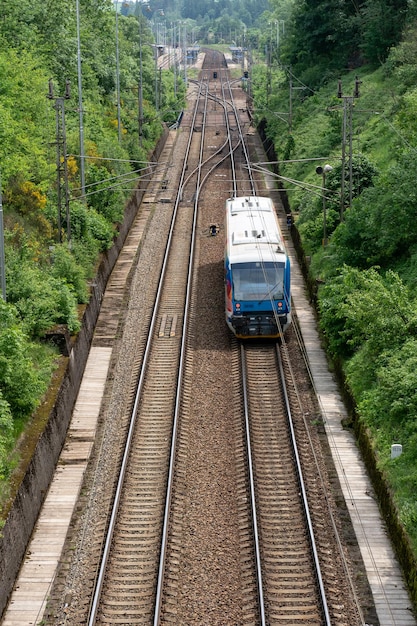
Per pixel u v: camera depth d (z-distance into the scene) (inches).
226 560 741.9
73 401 1090.7
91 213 1664.6
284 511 821.2
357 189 1633.9
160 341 1275.8
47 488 892.6
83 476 919.0
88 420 1050.7
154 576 720.3
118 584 713.0
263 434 983.6
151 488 866.8
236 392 1098.1
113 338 1322.6
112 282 1589.6
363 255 1322.6
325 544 767.7
